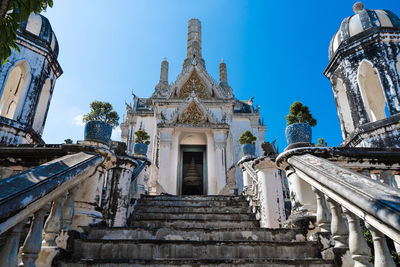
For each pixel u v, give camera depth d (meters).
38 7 3.74
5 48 3.78
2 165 4.88
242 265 3.44
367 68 11.33
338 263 3.35
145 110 23.61
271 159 6.64
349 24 11.87
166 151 15.54
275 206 6.33
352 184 2.86
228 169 15.34
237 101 25.45
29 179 2.97
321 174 3.40
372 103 12.51
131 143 21.62
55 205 3.62
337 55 11.74
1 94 9.24
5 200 2.43
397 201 2.30
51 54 10.77
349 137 10.66
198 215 7.17
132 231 4.61
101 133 5.11
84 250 3.86
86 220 4.55
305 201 4.74
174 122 16.48
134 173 8.01
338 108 11.71
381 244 2.52
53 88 11.44
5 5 3.23
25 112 9.59
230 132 19.09
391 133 9.46
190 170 17.78
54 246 3.45
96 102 5.42
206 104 19.81
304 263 3.45
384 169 4.70
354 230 2.97
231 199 8.81
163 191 13.80
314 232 4.32
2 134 8.85
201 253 3.88
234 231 4.69
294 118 5.25
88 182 4.82
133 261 3.44
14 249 2.61
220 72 27.70
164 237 4.62
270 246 3.93
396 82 10.18
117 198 6.53
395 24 11.09
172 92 19.73
